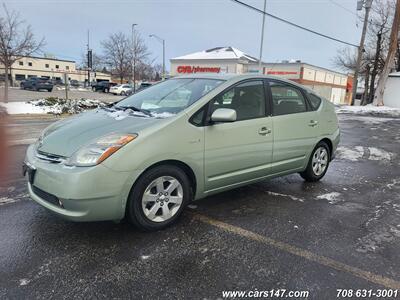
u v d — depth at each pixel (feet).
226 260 9.66
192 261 9.55
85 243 10.32
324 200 14.97
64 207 9.75
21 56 62.23
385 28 107.65
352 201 14.98
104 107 14.33
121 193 10.04
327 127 17.24
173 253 9.93
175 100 12.58
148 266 9.23
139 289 8.25
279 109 14.60
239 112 12.96
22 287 8.17
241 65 147.43
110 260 9.45
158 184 10.95
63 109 51.21
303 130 15.66
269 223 12.26
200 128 11.53
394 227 12.32
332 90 179.63
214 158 12.02
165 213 11.27
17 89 125.08
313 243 10.85
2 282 8.34
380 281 8.92
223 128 12.17
